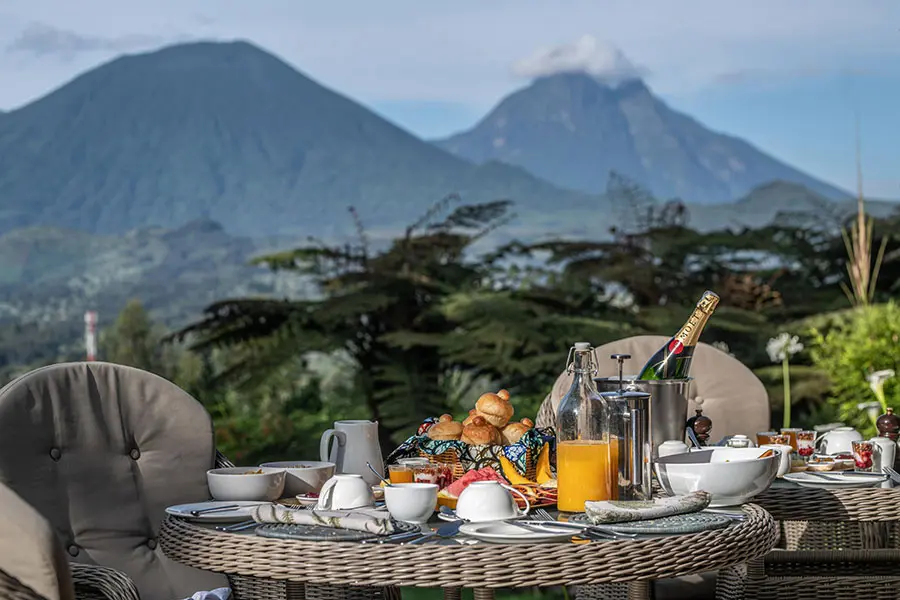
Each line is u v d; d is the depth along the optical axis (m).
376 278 8.46
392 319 8.60
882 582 2.40
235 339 8.60
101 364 2.42
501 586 1.64
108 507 2.33
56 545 1.57
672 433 2.29
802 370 6.90
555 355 7.84
